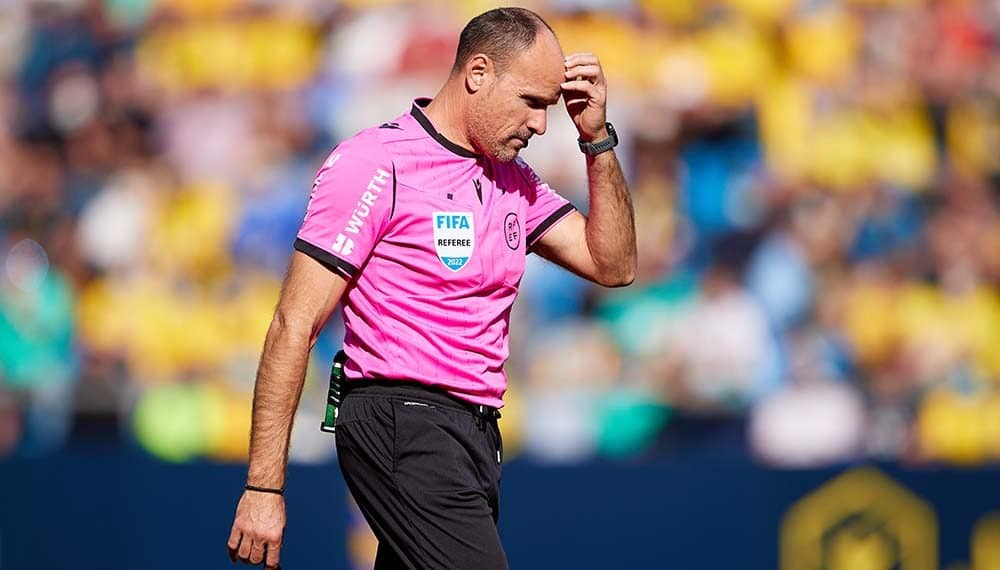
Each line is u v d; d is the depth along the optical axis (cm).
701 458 2988
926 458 2870
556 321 3172
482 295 1288
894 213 3481
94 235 3456
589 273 1381
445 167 1273
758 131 3597
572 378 3075
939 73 3806
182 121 3653
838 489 2481
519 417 3003
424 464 1246
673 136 3531
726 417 3022
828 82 3722
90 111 3734
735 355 3095
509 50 1260
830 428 3034
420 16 3709
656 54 3659
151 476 2508
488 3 3700
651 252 3272
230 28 3778
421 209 1253
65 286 3312
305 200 3444
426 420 1254
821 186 3512
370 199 1239
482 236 1276
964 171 3669
